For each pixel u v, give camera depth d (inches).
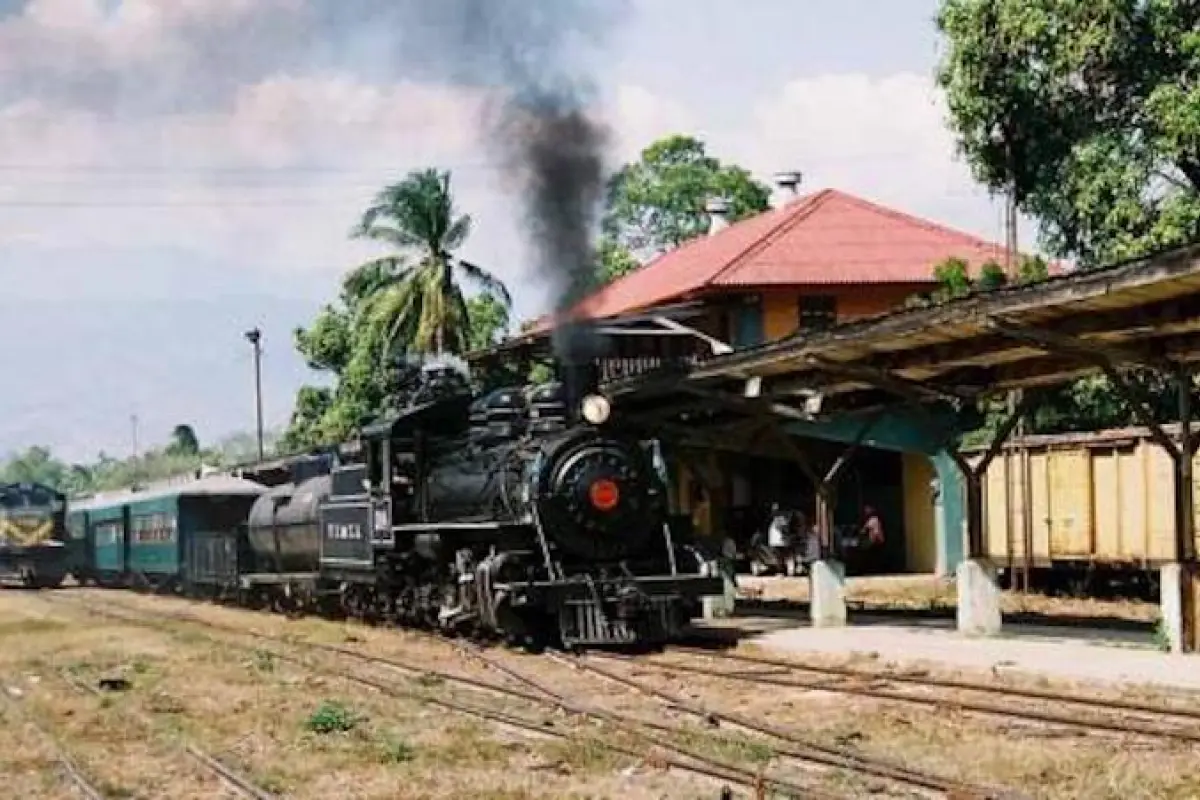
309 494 1136.2
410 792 438.9
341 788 449.1
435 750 507.5
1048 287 581.6
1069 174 1138.0
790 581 1342.3
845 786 415.8
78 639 1009.5
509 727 560.1
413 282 1978.3
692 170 2508.6
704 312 1405.0
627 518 820.0
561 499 811.4
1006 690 581.0
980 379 804.0
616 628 806.5
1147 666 625.6
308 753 511.5
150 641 972.6
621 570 820.0
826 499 890.7
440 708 614.2
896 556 1432.1
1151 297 582.6
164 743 544.4
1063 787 407.8
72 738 566.3
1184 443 672.4
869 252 1480.1
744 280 1421.0
